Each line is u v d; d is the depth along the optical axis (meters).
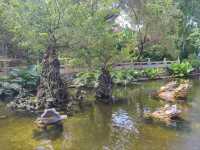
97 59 23.39
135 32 39.88
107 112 20.20
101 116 19.25
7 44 32.38
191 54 45.09
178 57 42.06
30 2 22.08
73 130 16.62
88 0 23.55
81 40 22.03
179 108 21.22
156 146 14.46
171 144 14.71
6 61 31.08
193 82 32.91
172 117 18.66
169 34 40.19
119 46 28.33
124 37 35.22
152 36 39.25
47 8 21.47
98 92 23.67
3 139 15.25
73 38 21.86
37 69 28.39
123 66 33.81
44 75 21.48
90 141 15.06
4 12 29.00
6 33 30.50
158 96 24.92
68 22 21.50
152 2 39.19
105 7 23.66
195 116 19.25
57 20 21.41
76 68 27.64
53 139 15.30
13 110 20.56
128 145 14.58
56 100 21.16
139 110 20.69
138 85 30.75
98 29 22.39
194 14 47.53
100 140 15.20
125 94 26.16
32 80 26.80
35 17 21.48
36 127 17.06
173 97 23.92
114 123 17.86
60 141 15.05
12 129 16.72
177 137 15.60
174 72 37.22
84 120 18.39
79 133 16.17
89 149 14.12
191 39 45.69
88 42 22.33
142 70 35.47
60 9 21.33
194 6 47.09
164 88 25.38
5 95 24.80
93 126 17.28
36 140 15.15
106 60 23.56
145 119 18.59
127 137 15.62
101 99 23.48
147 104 22.42
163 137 15.62
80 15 21.75
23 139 15.27
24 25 21.83
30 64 32.19
